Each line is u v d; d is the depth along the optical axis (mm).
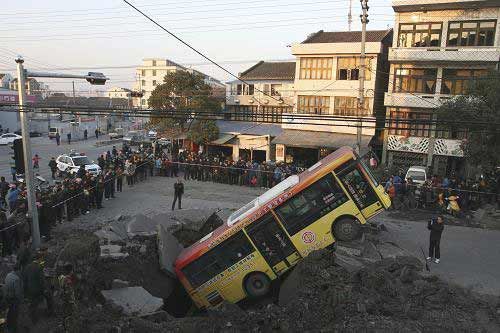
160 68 97250
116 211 22875
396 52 34094
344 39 38531
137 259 14867
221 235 14195
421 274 14148
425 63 33750
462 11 32594
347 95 36250
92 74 17000
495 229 21047
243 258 14164
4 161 40531
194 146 41688
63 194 20156
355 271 12906
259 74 46281
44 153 46406
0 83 82312
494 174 26031
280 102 44125
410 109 34750
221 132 40656
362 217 13906
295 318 11062
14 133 58875
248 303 14586
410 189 24641
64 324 10133
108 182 25594
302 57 37875
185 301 15453
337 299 11312
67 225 19938
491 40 32094
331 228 13961
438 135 34312
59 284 10883
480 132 22062
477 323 11375
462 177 31281
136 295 12016
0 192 22250
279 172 28375
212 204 24891
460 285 14305
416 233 20125
